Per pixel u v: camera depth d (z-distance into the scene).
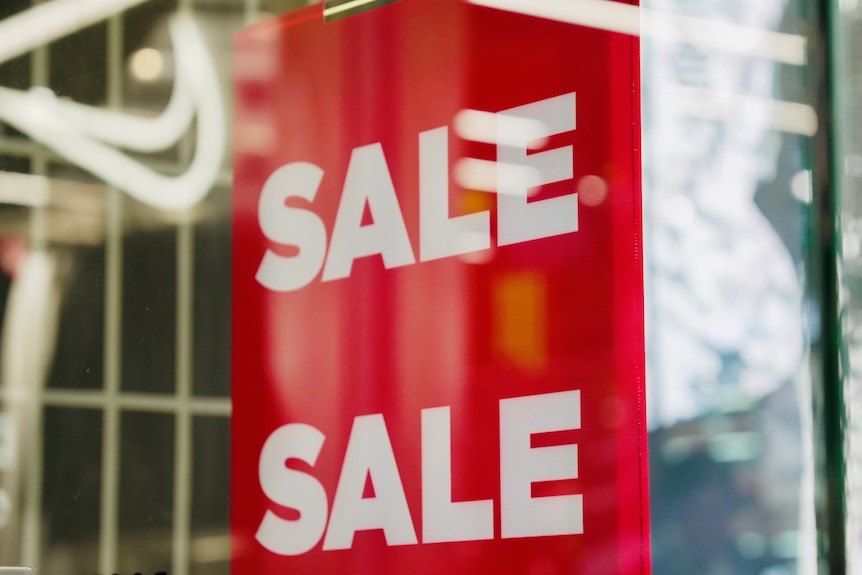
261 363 2.24
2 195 2.55
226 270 2.30
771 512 1.93
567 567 1.89
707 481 1.89
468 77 2.04
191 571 2.28
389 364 2.09
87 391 2.42
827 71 2.05
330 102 2.20
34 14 2.57
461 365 2.02
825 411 1.98
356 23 2.17
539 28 1.98
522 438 1.95
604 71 1.92
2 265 2.53
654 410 1.86
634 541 1.84
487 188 2.02
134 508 2.35
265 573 2.20
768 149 2.01
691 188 1.93
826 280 2.02
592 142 1.92
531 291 1.96
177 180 2.37
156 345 2.36
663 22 1.94
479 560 1.97
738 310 1.95
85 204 2.47
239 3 2.32
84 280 2.45
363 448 2.11
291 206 2.23
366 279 2.13
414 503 2.04
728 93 1.98
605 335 1.89
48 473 2.43
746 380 1.94
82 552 2.38
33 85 2.56
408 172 2.10
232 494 2.25
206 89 2.35
